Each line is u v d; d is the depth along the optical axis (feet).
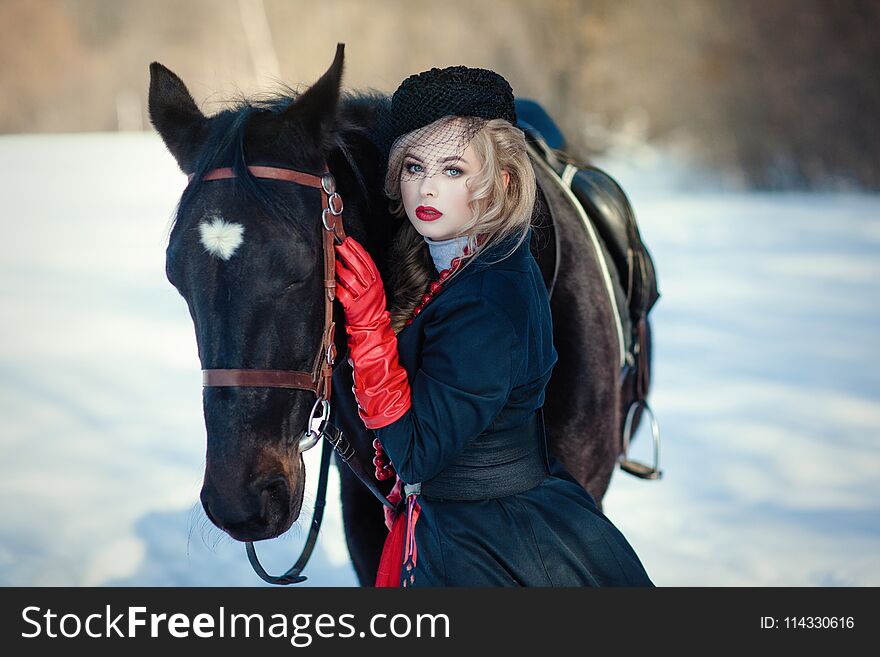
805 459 18.43
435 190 6.84
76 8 114.83
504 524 6.87
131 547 14.47
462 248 7.00
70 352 27.55
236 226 6.36
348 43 96.99
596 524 7.22
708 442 19.45
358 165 7.65
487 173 6.74
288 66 99.66
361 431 8.36
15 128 114.11
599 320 9.55
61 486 17.21
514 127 6.97
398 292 7.41
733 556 14.01
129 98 115.14
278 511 6.48
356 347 6.66
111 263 41.57
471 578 6.75
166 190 65.05
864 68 71.67
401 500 7.61
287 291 6.44
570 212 9.92
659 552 14.23
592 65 85.87
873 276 38.96
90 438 20.03
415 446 6.62
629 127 83.92
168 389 23.85
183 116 7.31
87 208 57.31
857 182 72.33
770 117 75.25
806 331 29.96
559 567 6.89
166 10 112.37
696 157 78.69
